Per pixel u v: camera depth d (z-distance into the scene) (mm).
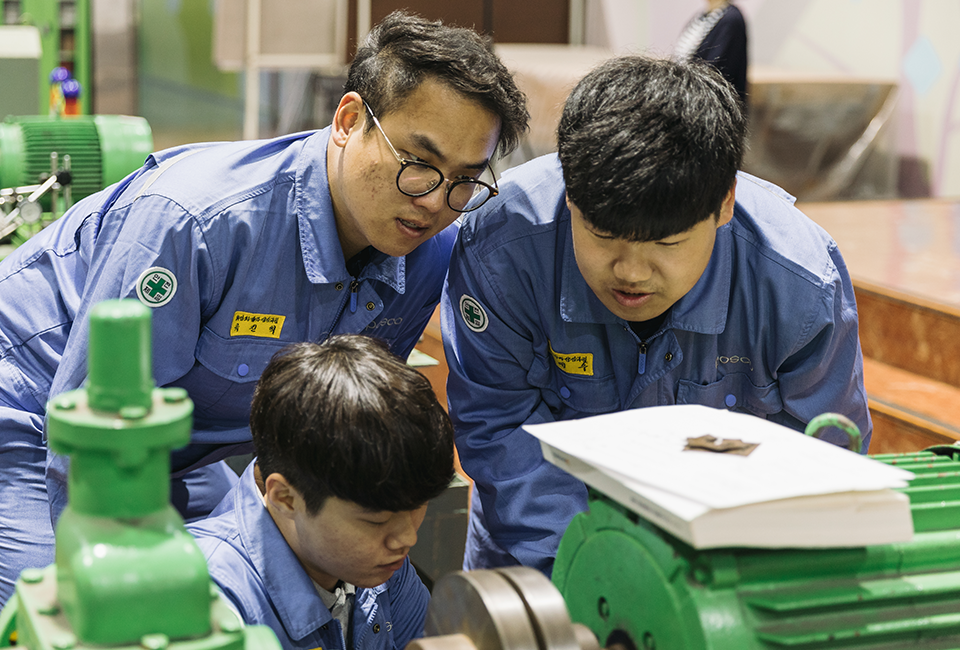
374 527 958
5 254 2275
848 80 5121
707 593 617
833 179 5242
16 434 1470
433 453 943
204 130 5238
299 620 1013
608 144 980
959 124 4898
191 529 1066
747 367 1322
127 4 5078
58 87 2824
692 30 4008
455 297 1369
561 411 1411
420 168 1195
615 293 1081
